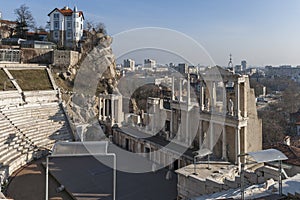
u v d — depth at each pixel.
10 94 39.75
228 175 21.95
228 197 15.11
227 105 27.23
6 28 85.44
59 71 57.44
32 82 48.38
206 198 16.31
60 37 84.50
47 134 36.47
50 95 46.03
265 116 64.19
